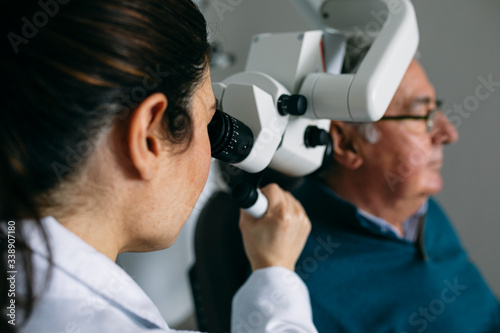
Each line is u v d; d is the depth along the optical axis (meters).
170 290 1.56
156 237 0.45
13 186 0.35
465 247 1.70
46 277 0.37
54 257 0.38
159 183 0.41
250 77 0.67
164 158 0.41
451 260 1.19
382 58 0.61
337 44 0.77
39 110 0.34
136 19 0.37
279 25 1.45
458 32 1.50
